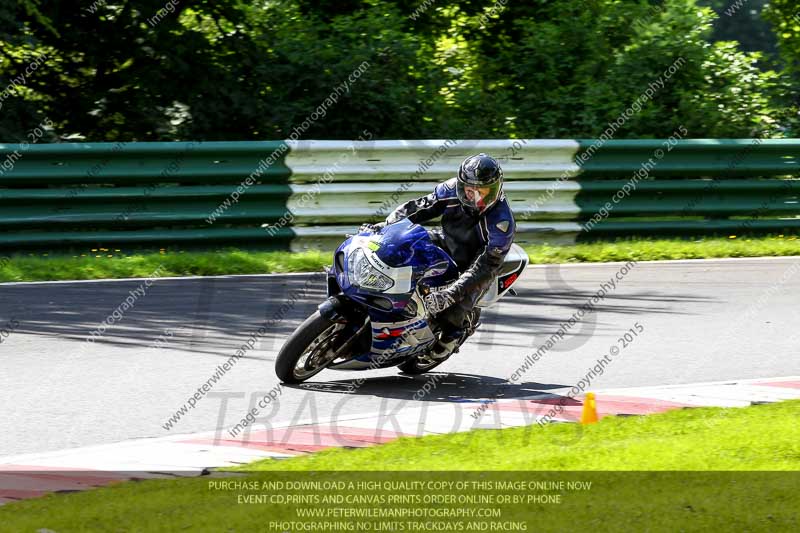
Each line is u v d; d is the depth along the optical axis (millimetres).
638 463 17562
